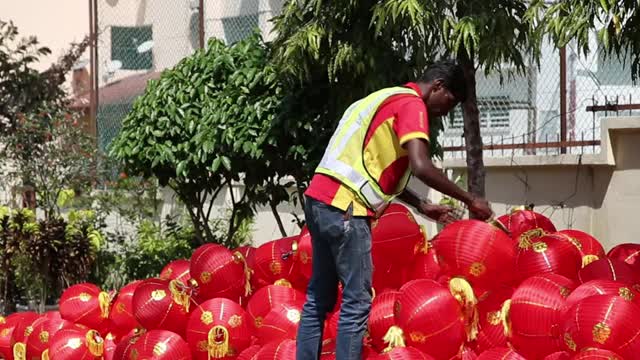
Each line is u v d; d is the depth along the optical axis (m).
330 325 5.55
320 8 6.82
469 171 6.89
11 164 12.45
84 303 6.94
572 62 9.27
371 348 5.39
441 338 5.11
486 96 9.84
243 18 12.45
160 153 8.20
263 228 12.20
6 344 7.52
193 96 8.29
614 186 8.83
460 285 5.22
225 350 5.95
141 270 11.09
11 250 10.02
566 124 9.28
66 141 11.53
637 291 5.28
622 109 8.85
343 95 7.30
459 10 6.48
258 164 8.17
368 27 6.75
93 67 13.54
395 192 4.88
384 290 5.68
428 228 10.12
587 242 6.33
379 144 4.79
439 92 4.93
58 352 6.54
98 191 12.01
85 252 10.28
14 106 13.26
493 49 6.22
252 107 7.90
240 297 6.34
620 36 6.34
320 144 7.73
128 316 6.81
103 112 13.51
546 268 5.56
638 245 6.24
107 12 14.28
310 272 5.98
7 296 10.73
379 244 5.57
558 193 9.28
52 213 11.11
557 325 5.04
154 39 13.66
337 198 4.79
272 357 5.39
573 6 5.52
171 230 11.45
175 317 6.18
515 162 9.50
